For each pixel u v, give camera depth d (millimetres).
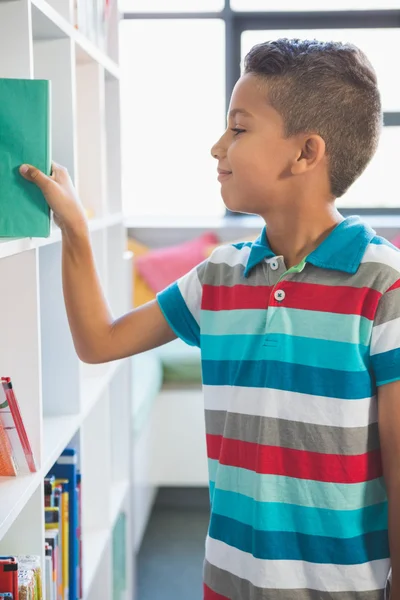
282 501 1089
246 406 1114
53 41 1451
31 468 1219
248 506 1108
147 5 4273
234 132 1116
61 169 1156
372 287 1056
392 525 1051
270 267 1116
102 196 1891
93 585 1951
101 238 1907
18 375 1229
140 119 4375
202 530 3096
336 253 1078
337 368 1057
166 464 3273
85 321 1212
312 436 1070
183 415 3250
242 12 4262
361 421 1061
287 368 1081
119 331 1229
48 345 1546
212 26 4273
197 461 3268
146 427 2971
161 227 4125
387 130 4312
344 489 1065
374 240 1100
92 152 1876
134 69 4328
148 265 3918
